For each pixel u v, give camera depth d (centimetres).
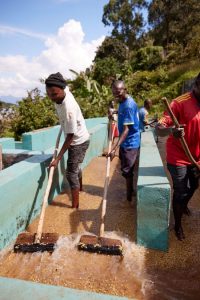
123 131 393
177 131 278
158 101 1931
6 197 318
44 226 371
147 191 302
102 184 527
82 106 1467
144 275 281
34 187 384
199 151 308
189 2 3127
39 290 160
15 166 381
